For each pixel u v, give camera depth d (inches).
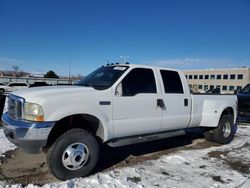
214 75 2859.3
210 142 301.4
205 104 273.3
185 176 192.5
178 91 246.8
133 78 212.7
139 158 231.3
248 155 250.8
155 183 177.5
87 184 170.6
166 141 297.7
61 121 185.2
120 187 168.7
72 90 183.2
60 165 171.3
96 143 184.5
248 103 452.8
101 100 189.5
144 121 214.8
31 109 167.3
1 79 2118.6
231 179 189.8
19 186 163.6
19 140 165.9
